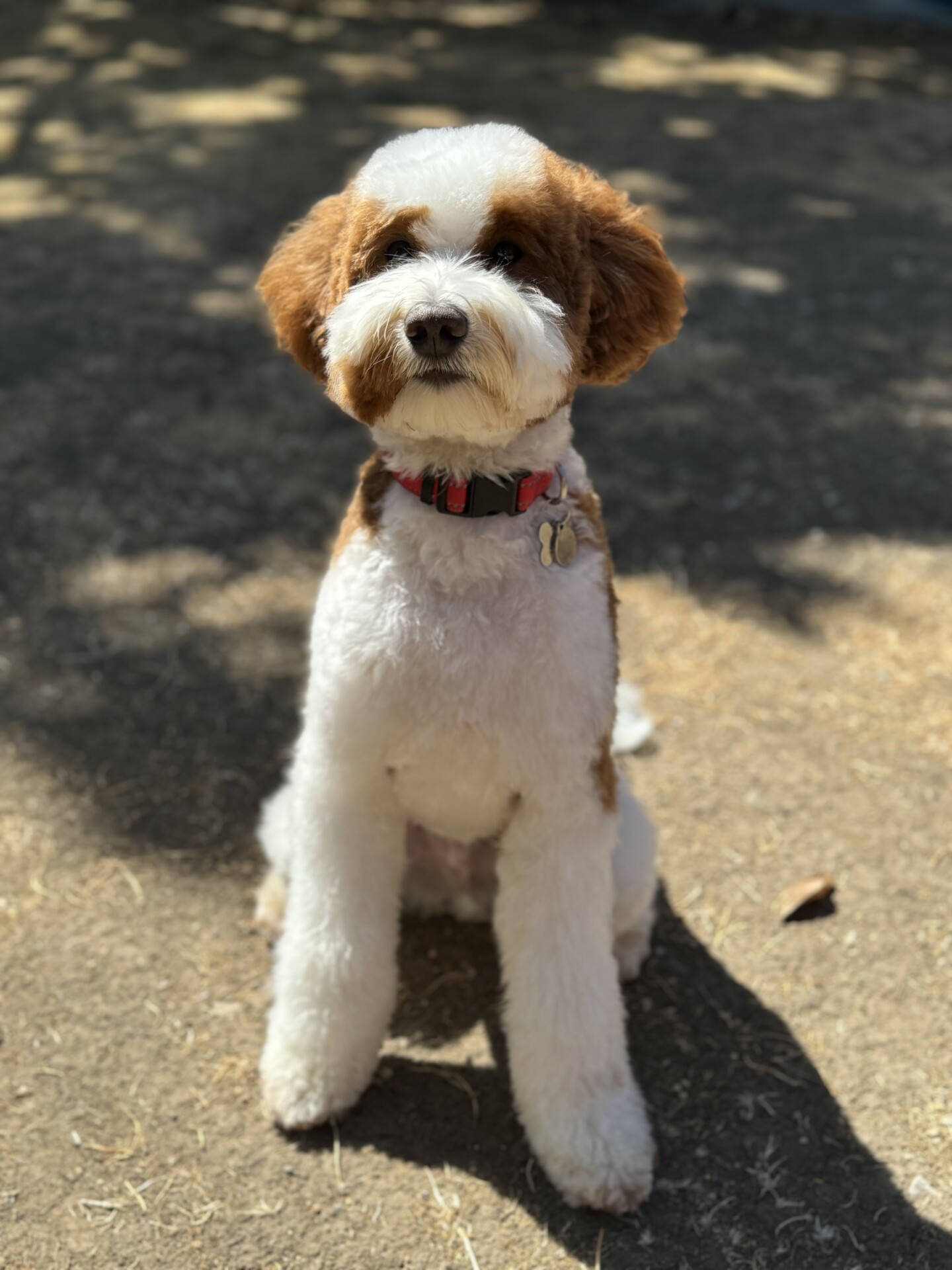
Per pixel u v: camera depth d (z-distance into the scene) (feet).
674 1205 2.84
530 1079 2.87
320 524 5.56
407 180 2.44
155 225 8.63
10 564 5.18
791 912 3.61
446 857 3.31
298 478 5.90
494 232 2.43
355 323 2.39
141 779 4.09
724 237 8.70
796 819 3.98
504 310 2.28
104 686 4.51
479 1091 3.12
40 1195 2.81
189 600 5.03
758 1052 3.22
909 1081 3.13
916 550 5.36
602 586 2.75
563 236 2.49
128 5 14.33
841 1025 3.29
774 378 6.91
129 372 6.81
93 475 5.85
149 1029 3.23
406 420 2.44
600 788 2.78
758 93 12.03
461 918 3.64
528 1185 2.89
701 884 3.74
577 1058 2.85
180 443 6.16
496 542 2.61
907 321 7.57
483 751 2.68
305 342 2.77
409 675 2.62
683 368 7.00
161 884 3.69
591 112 11.20
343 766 2.79
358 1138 2.98
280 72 12.14
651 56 13.21
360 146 10.09
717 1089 3.13
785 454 6.15
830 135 10.92
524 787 2.73
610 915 2.93
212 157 9.84
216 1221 2.77
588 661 2.66
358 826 2.90
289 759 4.20
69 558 5.24
